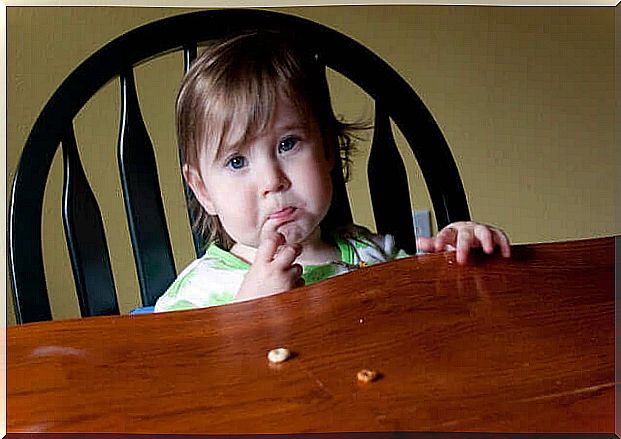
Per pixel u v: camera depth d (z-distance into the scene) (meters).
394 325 0.54
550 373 0.48
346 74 0.96
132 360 0.50
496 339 0.52
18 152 1.01
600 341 0.52
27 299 0.77
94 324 0.55
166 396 0.45
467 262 0.66
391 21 1.18
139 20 1.04
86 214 0.85
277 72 0.94
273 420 0.43
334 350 0.51
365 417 0.43
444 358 0.50
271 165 0.96
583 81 1.28
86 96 0.83
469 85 1.23
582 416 0.43
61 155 1.06
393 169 1.00
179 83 1.05
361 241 1.01
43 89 1.02
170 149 1.06
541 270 0.65
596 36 1.27
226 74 0.93
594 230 1.33
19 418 0.43
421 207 1.20
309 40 0.94
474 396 0.45
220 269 0.94
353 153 1.09
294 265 0.84
